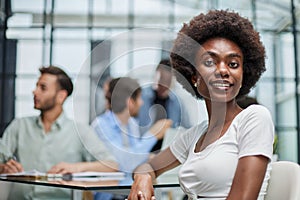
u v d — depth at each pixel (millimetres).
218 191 1026
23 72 5535
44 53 5656
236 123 1029
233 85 1020
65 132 2381
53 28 5746
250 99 1856
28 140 2375
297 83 5547
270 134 970
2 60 5574
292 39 5613
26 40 5664
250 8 5742
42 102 2396
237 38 1081
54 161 2355
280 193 1039
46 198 2127
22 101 5441
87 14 5852
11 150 2332
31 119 2451
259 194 1017
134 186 1160
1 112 5395
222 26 1062
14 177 1738
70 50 5699
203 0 5832
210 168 1023
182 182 1098
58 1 5832
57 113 2418
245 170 937
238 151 1011
